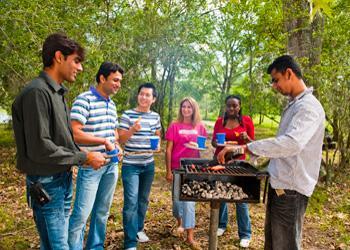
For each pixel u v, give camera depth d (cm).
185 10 1108
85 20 662
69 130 244
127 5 827
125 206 366
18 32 633
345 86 640
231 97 407
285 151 243
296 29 662
